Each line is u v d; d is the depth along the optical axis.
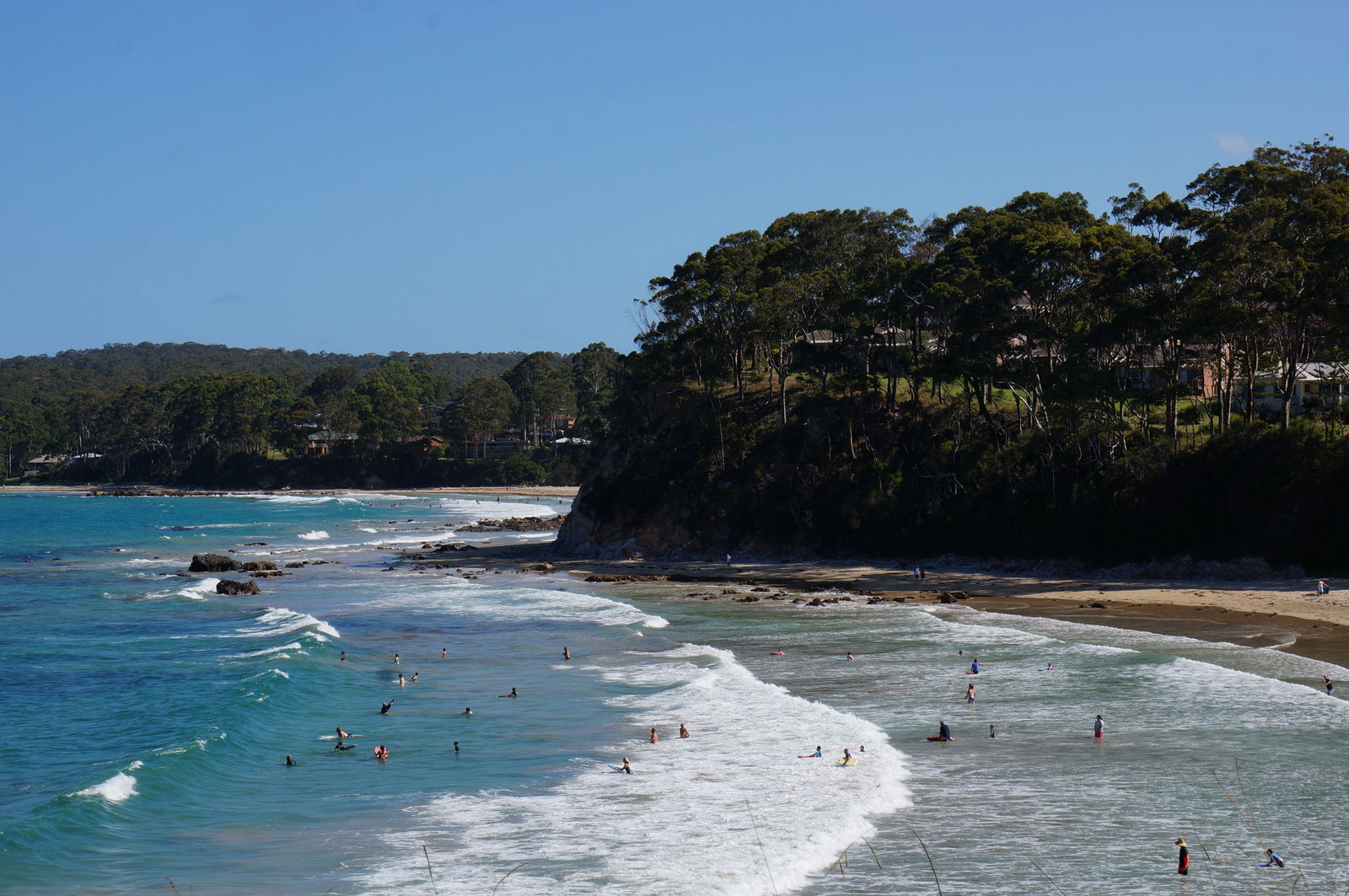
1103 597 64.81
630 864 26.52
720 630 58.97
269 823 29.94
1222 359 81.25
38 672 50.59
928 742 36.38
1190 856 26.41
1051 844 27.34
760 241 125.44
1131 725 37.44
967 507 81.62
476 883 25.56
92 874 26.30
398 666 51.16
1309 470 67.12
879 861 26.58
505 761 35.53
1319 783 30.95
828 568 82.94
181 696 45.00
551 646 56.00
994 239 97.56
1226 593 62.50
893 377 94.69
